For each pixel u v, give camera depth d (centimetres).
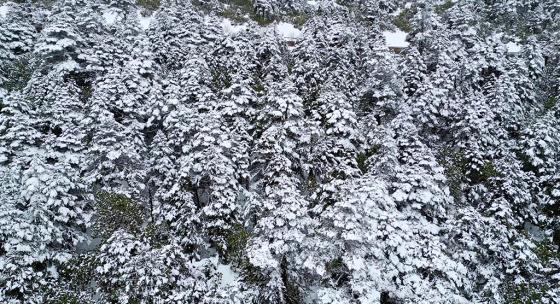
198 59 3691
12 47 4166
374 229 2211
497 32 6981
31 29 4497
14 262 2077
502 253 2539
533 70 5097
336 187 2408
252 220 2862
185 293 2128
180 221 2555
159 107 3209
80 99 3509
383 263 2248
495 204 2795
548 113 3741
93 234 2525
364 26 5797
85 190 2655
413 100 3856
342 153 2919
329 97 3156
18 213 2217
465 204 3091
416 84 4172
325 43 4562
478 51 5019
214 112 2895
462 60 4619
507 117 3925
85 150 2962
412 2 7800
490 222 2619
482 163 3228
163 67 4156
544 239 3112
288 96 2950
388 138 2888
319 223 2211
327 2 6625
